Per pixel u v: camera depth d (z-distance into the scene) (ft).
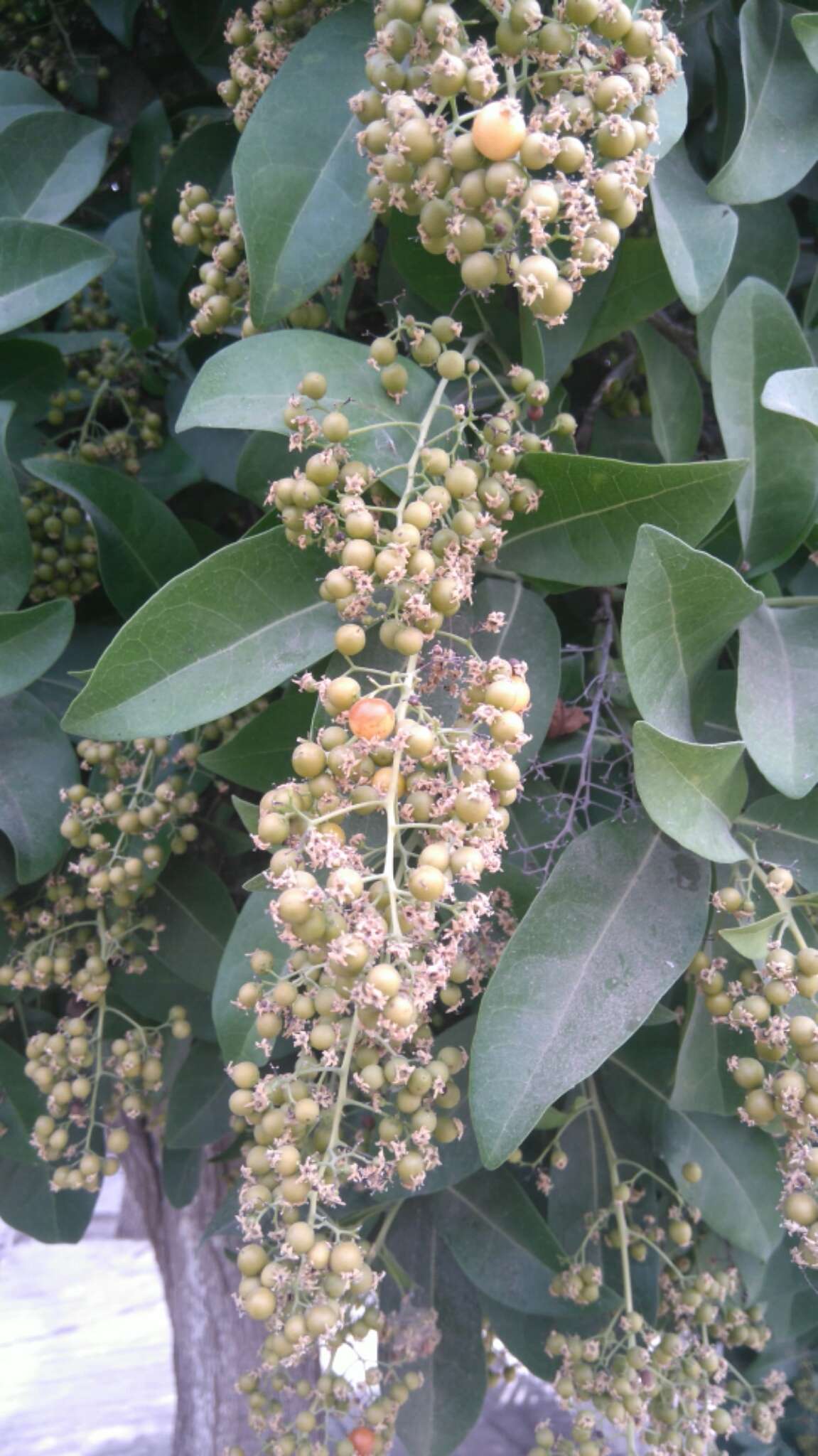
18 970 1.08
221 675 0.76
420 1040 0.74
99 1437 3.82
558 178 0.66
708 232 0.86
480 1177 1.16
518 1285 1.13
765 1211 1.11
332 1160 0.67
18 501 0.96
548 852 0.98
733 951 0.87
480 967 0.83
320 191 0.81
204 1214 1.84
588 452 1.16
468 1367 1.19
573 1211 1.18
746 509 0.91
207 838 1.27
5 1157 1.33
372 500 0.77
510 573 0.87
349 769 0.65
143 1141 1.96
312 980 0.69
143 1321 4.74
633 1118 1.17
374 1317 0.93
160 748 0.99
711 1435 1.00
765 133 0.86
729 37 1.03
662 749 0.71
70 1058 1.04
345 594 0.66
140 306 1.25
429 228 0.66
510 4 0.66
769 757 0.76
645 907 0.77
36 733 1.04
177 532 1.08
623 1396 0.95
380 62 0.68
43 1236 1.33
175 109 1.49
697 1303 1.09
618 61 0.68
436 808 0.65
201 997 1.22
